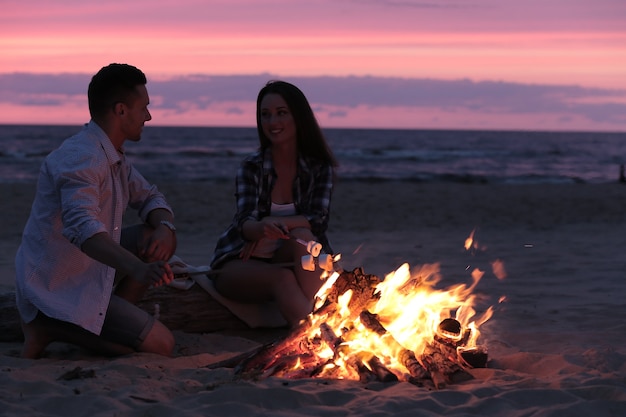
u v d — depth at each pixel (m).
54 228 4.04
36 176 28.94
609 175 36.34
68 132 111.31
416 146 79.44
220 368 3.86
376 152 56.56
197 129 159.50
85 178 3.92
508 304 5.97
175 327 4.86
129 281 4.54
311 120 4.66
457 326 3.80
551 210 15.45
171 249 4.32
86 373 3.62
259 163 4.72
